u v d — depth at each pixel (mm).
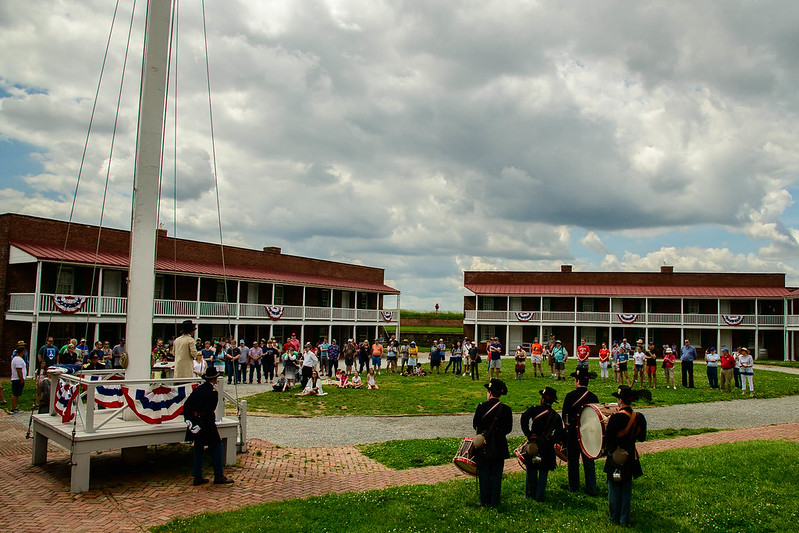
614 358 25781
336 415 17438
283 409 18453
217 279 38156
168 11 11062
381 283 57719
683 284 52719
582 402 8836
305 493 9141
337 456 11930
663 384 25281
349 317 47219
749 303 51062
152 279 10688
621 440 7551
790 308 50188
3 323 28203
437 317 70375
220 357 24938
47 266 29016
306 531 7246
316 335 46281
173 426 9969
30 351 26922
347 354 31391
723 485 9203
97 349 19203
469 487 9227
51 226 30234
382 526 7422
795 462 10398
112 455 11609
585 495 8820
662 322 49938
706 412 17953
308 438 13953
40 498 8617
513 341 52594
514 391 22656
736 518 7828
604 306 52844
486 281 55344
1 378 26453
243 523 7434
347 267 53469
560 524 7531
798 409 18562
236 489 9195
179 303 33500
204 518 7613
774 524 7699
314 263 49594
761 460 10555
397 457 11812
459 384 25781
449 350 52875
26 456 11359
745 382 22500
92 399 9289
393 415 17469
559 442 8609
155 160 10805
